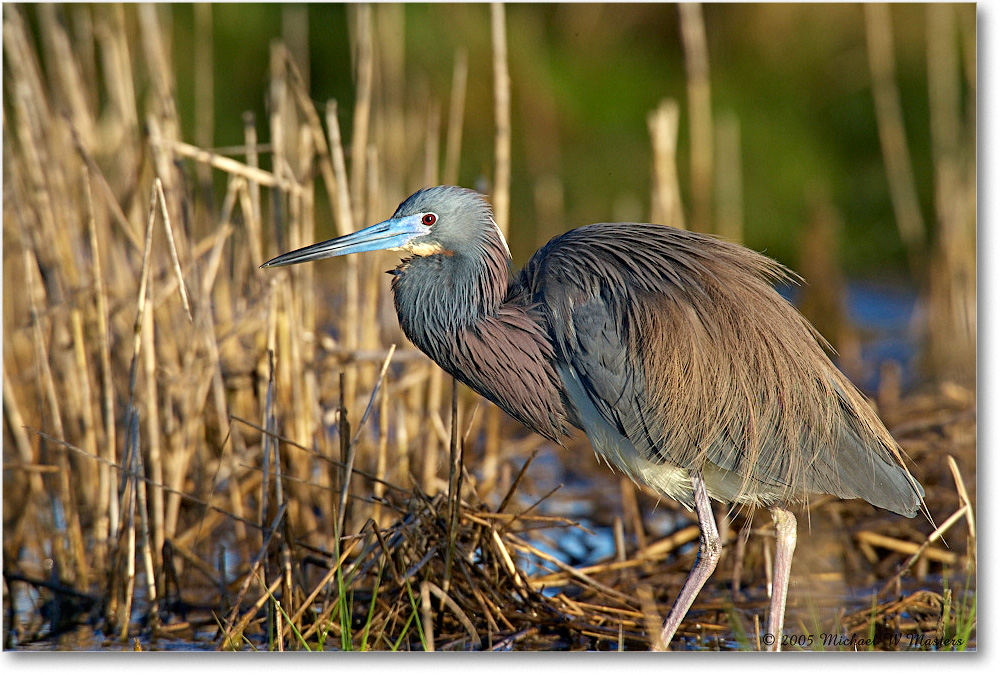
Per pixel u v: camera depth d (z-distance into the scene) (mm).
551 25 22891
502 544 8625
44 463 10414
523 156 22016
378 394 10828
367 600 8992
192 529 10531
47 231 10281
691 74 14562
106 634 9281
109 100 12727
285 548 8727
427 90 18641
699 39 14477
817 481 8523
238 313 10664
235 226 10836
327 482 10422
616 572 10000
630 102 22391
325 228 19375
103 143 12766
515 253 21266
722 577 10297
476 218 8766
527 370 8844
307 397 10234
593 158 22141
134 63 14852
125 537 9305
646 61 22906
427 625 7816
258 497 10977
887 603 9078
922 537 10422
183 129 20266
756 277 8828
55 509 10094
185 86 20422
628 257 8734
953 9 19531
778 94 22375
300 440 10141
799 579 9984
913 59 21641
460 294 8789
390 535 8812
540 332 8820
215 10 20500
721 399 8406
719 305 8500
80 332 9805
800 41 22453
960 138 18219
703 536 8414
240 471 10914
